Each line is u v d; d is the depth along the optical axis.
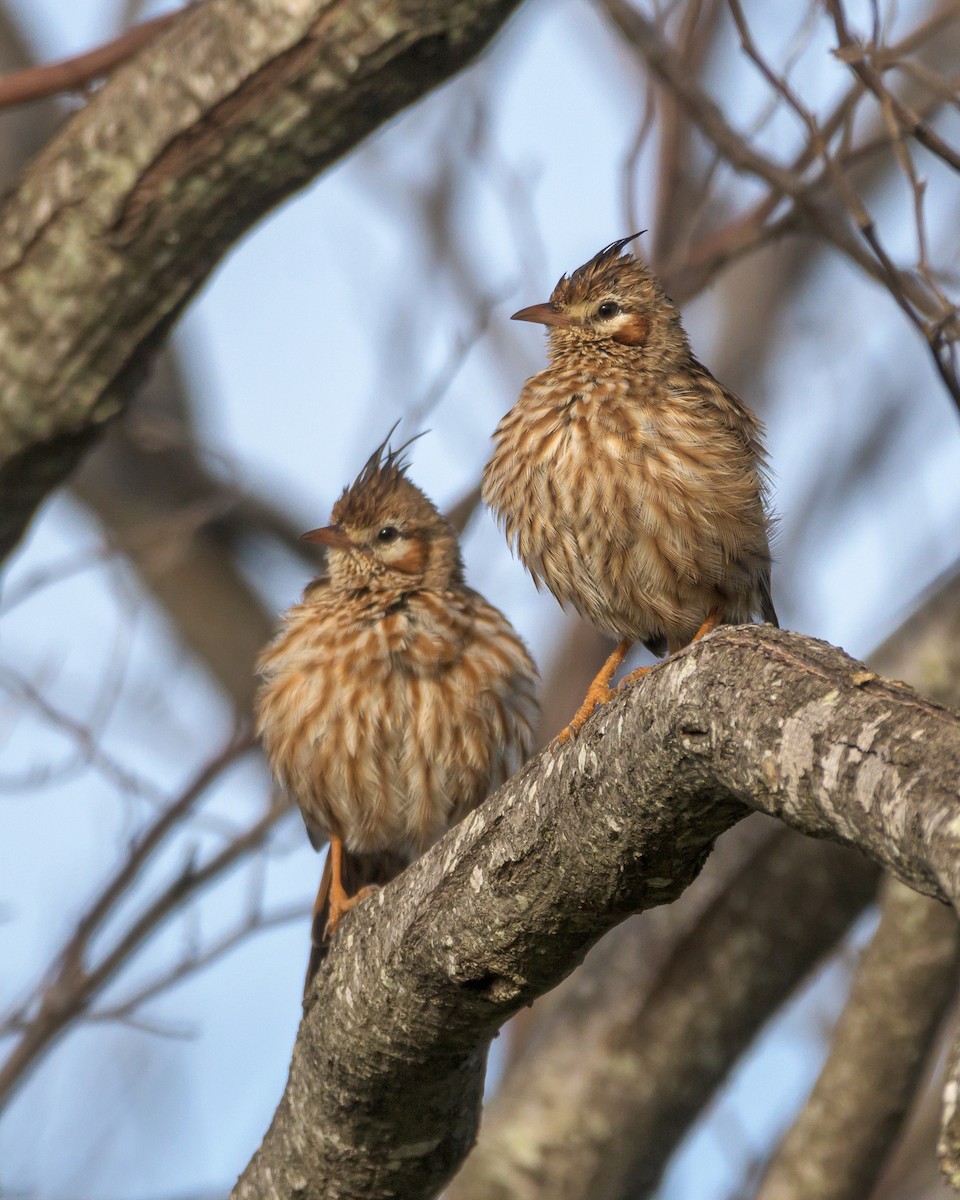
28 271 9.44
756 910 12.04
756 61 9.41
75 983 11.70
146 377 10.04
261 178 9.23
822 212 11.08
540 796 6.62
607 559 9.62
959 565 11.73
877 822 4.73
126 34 9.98
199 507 14.18
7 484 9.95
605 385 9.80
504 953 6.98
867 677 5.24
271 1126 8.60
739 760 5.44
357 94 8.99
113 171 9.21
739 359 16.48
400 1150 8.15
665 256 12.77
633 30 11.49
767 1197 11.30
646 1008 12.23
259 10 8.89
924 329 8.86
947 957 10.87
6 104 9.95
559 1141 12.20
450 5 8.78
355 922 7.79
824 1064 11.37
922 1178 14.58
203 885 11.88
